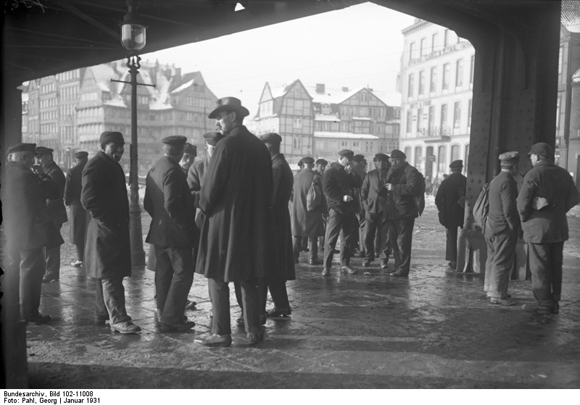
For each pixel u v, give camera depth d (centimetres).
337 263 989
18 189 529
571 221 2039
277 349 477
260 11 815
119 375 411
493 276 664
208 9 864
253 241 474
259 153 483
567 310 635
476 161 894
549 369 434
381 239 1035
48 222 552
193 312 605
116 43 1005
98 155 516
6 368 328
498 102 862
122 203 521
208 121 11369
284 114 8838
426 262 1005
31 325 546
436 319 586
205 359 448
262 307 558
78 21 960
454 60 5194
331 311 618
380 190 907
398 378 410
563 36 3388
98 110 10369
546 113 846
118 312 519
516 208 645
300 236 957
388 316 596
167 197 505
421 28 5697
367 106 9331
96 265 510
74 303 640
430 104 5581
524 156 842
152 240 525
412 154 5897
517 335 528
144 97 10975
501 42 854
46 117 11712
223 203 468
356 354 465
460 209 912
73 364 434
